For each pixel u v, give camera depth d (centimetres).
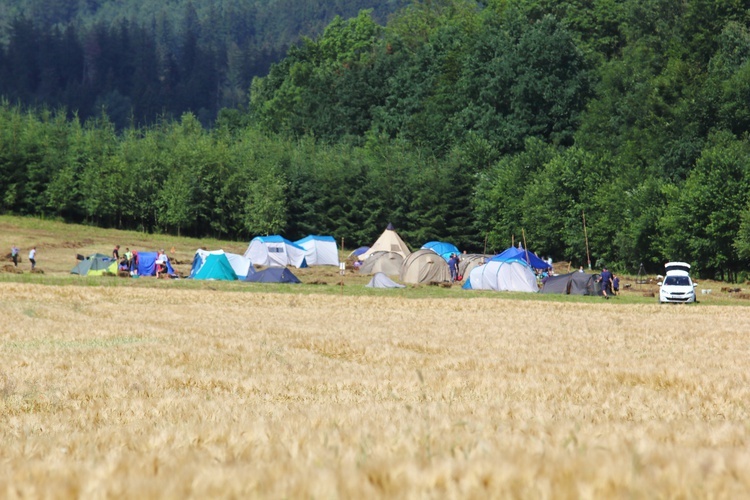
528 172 12112
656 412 1531
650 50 12875
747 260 9025
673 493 517
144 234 13562
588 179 10969
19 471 649
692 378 2114
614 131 12306
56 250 10612
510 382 2012
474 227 13100
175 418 1470
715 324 4522
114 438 1097
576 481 532
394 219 13750
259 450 805
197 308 5212
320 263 10638
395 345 3281
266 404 1655
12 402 1809
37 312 4609
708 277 9388
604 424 1120
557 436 851
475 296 6781
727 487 527
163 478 586
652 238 9638
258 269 9688
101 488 544
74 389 1998
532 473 566
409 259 8456
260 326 4103
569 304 6025
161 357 2752
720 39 11869
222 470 606
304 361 2700
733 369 2452
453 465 588
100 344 3189
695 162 10312
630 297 6994
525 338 3653
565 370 2388
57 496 540
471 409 1419
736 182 8819
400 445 770
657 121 11162
